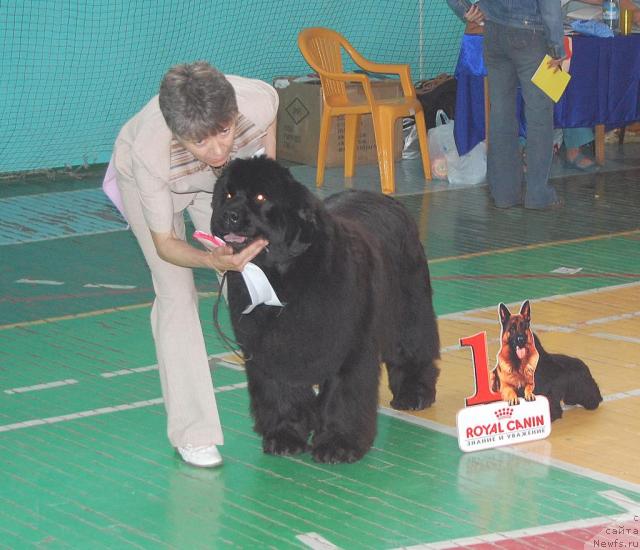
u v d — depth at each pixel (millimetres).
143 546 3568
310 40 10695
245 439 4570
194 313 4227
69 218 9719
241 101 3873
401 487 4008
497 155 9539
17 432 4703
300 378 4027
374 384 4219
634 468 4133
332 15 13281
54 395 5203
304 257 3768
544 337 5918
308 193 3729
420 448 4406
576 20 10992
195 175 3873
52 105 11875
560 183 10609
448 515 3742
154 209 3807
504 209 9555
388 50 13703
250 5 12742
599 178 10789
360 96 11328
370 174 11320
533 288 7008
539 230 8711
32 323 6523
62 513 3854
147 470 4254
